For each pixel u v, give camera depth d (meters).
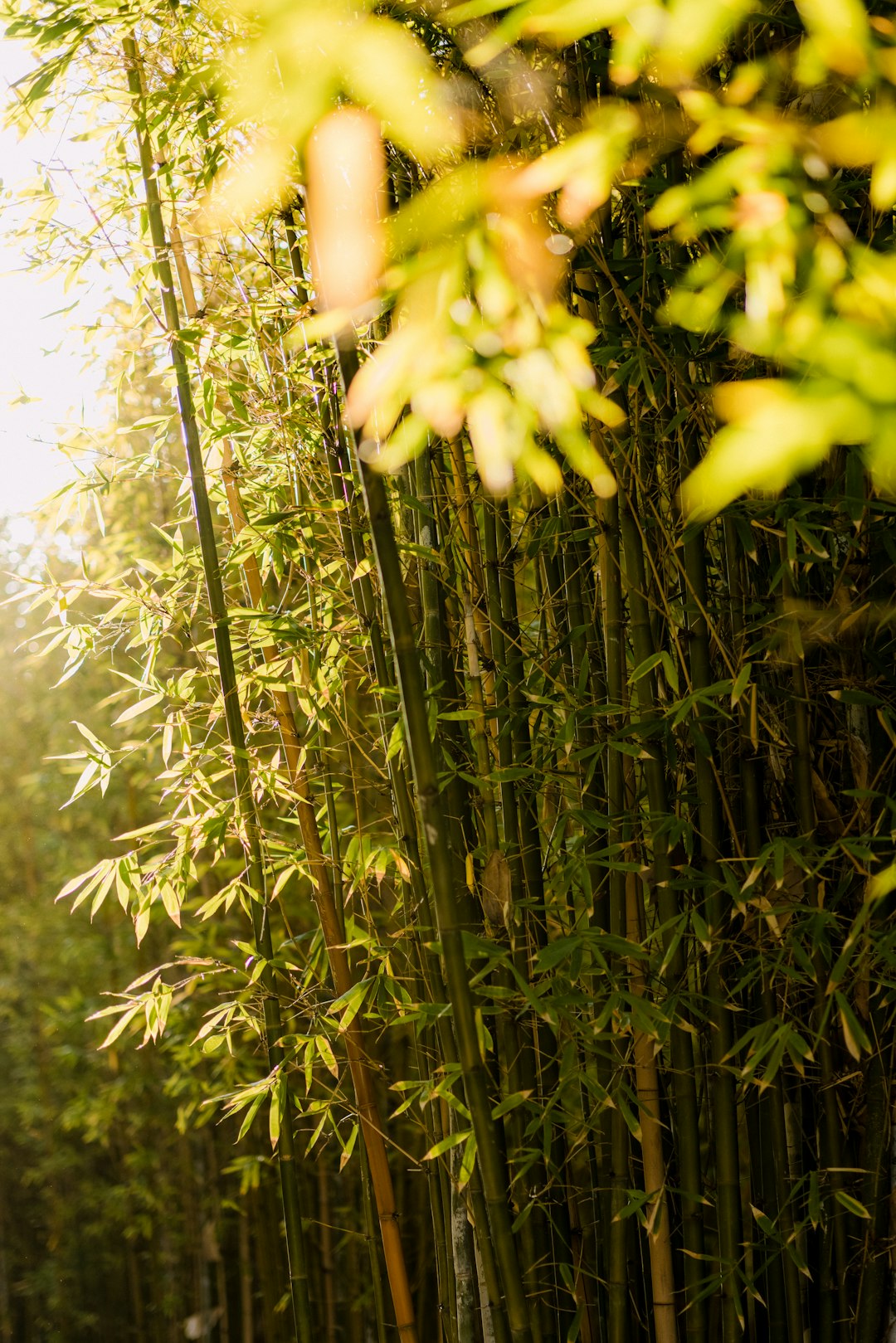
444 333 1.08
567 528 1.92
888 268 0.94
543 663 2.02
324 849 2.29
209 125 1.87
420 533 1.99
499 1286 1.79
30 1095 4.93
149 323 2.40
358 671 2.34
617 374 1.74
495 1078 2.01
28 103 1.99
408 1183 3.79
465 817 2.03
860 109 1.29
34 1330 5.08
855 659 1.77
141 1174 4.50
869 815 1.78
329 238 1.32
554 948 1.72
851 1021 1.57
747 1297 1.86
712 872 1.79
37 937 4.81
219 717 2.17
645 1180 1.85
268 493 2.26
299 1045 2.02
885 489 1.64
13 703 4.99
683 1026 1.74
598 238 1.82
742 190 1.04
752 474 0.82
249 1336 4.26
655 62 1.47
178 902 2.14
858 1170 1.75
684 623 1.87
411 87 1.07
